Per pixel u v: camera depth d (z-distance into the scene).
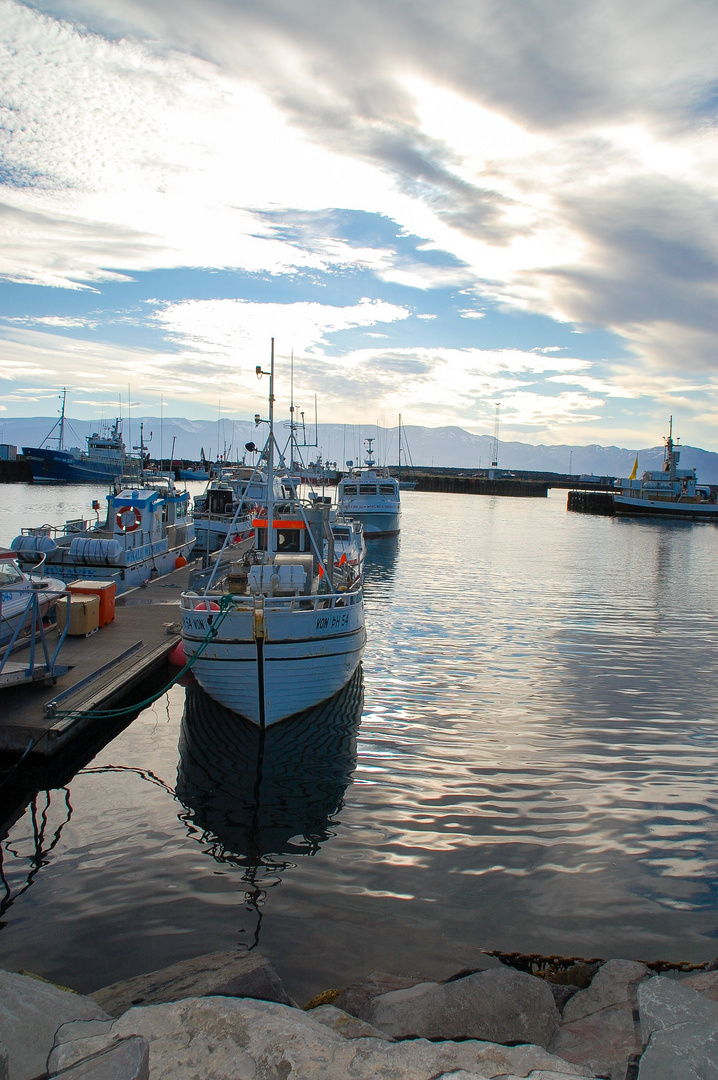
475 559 45.09
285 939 7.45
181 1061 4.72
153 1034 4.97
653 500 98.69
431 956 7.18
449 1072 4.66
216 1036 4.95
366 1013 5.79
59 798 11.16
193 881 8.63
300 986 6.68
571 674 18.84
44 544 24.67
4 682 12.76
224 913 7.93
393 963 7.07
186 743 13.63
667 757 13.15
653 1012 5.41
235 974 6.05
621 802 11.20
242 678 14.03
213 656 14.09
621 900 8.43
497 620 25.97
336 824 10.27
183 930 7.59
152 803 10.97
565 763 12.77
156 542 28.52
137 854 9.33
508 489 157.50
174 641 18.12
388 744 13.61
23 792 11.37
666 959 7.32
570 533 68.31
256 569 15.95
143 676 15.97
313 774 12.12
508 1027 5.57
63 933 7.51
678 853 9.62
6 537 45.50
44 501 76.56
